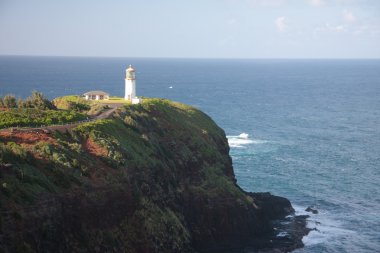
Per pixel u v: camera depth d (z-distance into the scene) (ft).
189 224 250.78
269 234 270.87
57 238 163.12
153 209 217.15
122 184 203.41
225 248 251.60
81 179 187.73
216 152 303.89
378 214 309.22
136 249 195.21
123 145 231.91
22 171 168.45
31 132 205.67
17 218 151.74
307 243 263.29
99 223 184.55
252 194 309.42
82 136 222.89
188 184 265.34
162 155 261.03
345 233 278.46
